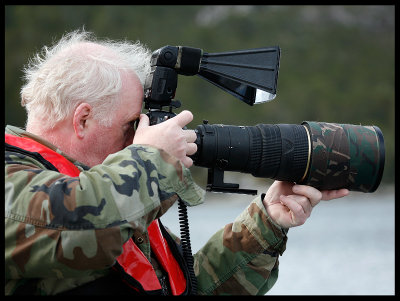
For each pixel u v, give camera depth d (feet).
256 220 13.64
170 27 162.09
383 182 130.31
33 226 10.23
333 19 183.42
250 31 172.45
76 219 10.16
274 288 34.19
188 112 11.83
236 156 12.39
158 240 12.99
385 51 182.19
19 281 10.77
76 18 154.10
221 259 13.91
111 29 154.10
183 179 11.25
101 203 10.30
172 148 11.48
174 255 13.26
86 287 11.14
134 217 10.51
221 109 139.33
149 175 10.92
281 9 178.60
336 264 40.22
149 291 11.63
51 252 10.17
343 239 50.57
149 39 157.79
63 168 11.52
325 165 12.29
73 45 12.21
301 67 169.99
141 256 11.85
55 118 11.87
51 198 10.25
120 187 10.48
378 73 177.06
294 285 34.86
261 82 12.80
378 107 167.94
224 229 14.16
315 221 63.57
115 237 10.32
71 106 11.80
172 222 53.62
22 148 11.34
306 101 159.84
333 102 162.91
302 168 12.37
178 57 12.42
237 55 12.78
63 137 11.92
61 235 10.16
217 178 12.60
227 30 169.07
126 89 12.11
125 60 12.28
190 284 13.07
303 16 179.42
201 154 12.34
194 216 66.95
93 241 10.19
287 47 170.60
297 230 56.29
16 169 10.70
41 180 10.53
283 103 157.17
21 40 147.23
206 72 13.14
